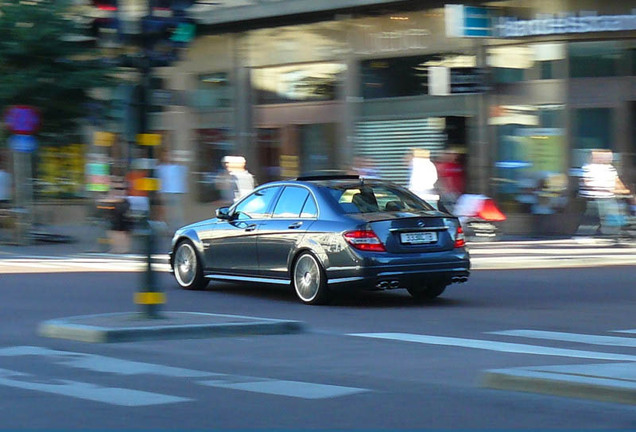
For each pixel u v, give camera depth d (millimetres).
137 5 11625
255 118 31297
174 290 16609
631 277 17906
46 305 14664
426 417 7254
